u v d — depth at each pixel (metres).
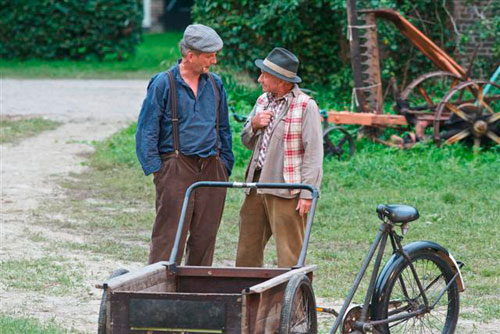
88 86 64.12
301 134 17.05
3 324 16.02
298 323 13.49
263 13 48.22
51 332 15.85
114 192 32.19
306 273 14.05
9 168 36.06
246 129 17.69
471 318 18.11
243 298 12.17
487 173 33.22
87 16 81.69
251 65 49.62
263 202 17.55
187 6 128.50
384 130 38.91
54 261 22.30
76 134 44.66
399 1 49.22
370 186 32.25
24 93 59.38
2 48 81.56
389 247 24.52
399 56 49.72
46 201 30.36
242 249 17.89
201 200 17.83
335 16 49.88
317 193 14.88
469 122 36.56
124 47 83.00
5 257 22.58
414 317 15.73
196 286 14.59
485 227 26.45
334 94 50.31
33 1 81.00
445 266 15.98
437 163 34.53
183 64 17.66
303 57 51.38
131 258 23.16
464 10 49.34
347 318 14.82
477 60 49.19
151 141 17.44
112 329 12.58
